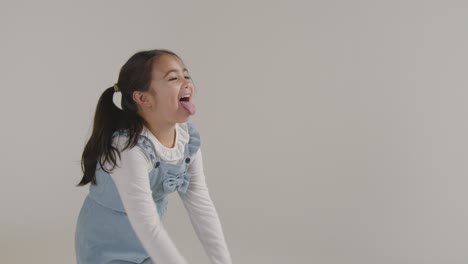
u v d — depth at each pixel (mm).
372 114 1979
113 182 1294
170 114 1221
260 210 2127
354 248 2027
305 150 2066
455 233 1965
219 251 1362
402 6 1910
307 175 2076
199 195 1381
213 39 2096
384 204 2012
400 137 1966
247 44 2066
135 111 1255
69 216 2084
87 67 2074
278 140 2088
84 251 1342
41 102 2047
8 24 1978
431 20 1896
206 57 2109
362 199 2031
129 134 1200
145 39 2115
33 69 2023
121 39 2094
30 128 2047
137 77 1213
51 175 2080
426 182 1967
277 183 2107
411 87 1935
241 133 2119
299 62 2025
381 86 1958
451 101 1912
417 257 1977
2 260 1914
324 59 1999
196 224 1384
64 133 2078
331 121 2025
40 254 1952
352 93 1987
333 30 1978
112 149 1193
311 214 2086
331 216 2066
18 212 2037
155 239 1157
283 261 1972
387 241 2016
